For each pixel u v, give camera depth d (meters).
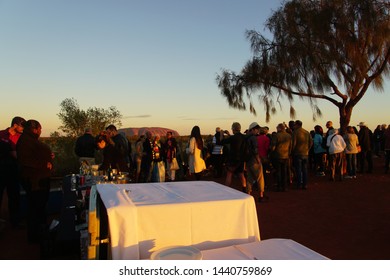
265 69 16.06
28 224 4.95
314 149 11.69
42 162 4.88
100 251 2.38
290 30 15.13
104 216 2.45
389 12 13.62
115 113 19.06
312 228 5.60
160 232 2.19
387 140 11.80
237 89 16.84
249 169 7.71
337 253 4.43
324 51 14.55
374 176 11.26
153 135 9.20
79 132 18.27
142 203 2.25
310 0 15.07
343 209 6.89
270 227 5.70
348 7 13.77
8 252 4.64
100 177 4.52
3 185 5.79
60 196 6.79
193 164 9.65
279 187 9.05
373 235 5.16
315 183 10.19
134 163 10.70
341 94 15.59
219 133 11.88
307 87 15.98
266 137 9.49
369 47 14.23
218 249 2.12
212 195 2.52
